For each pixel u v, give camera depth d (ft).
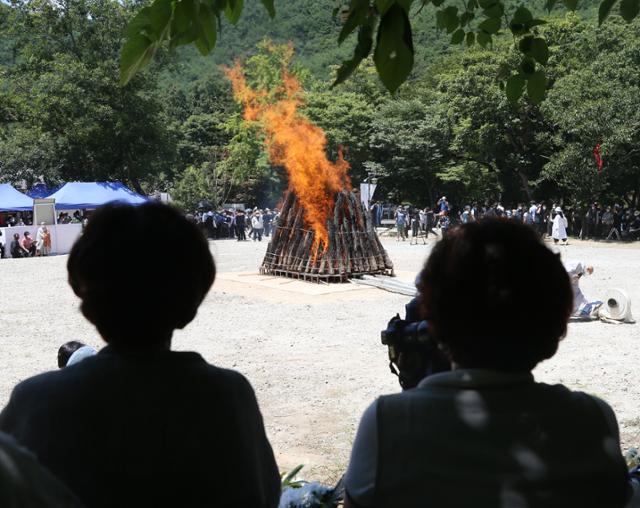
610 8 10.66
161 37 8.53
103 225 5.90
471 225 5.80
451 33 13.23
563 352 35.14
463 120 155.63
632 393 27.81
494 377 5.26
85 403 5.27
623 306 42.52
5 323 47.21
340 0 8.85
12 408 5.36
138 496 5.31
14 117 156.56
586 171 125.49
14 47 159.94
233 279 65.62
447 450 4.95
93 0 148.46
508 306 5.24
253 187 215.72
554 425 5.07
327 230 62.95
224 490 5.58
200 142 268.41
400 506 4.94
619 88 119.85
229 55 446.19
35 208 106.93
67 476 5.13
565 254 96.12
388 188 188.85
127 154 156.35
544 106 130.00
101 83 146.41
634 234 124.36
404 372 8.63
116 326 5.69
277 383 30.37
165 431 5.38
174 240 5.88
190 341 39.73
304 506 9.25
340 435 23.40
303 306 51.72
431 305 5.58
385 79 7.28
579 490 4.94
